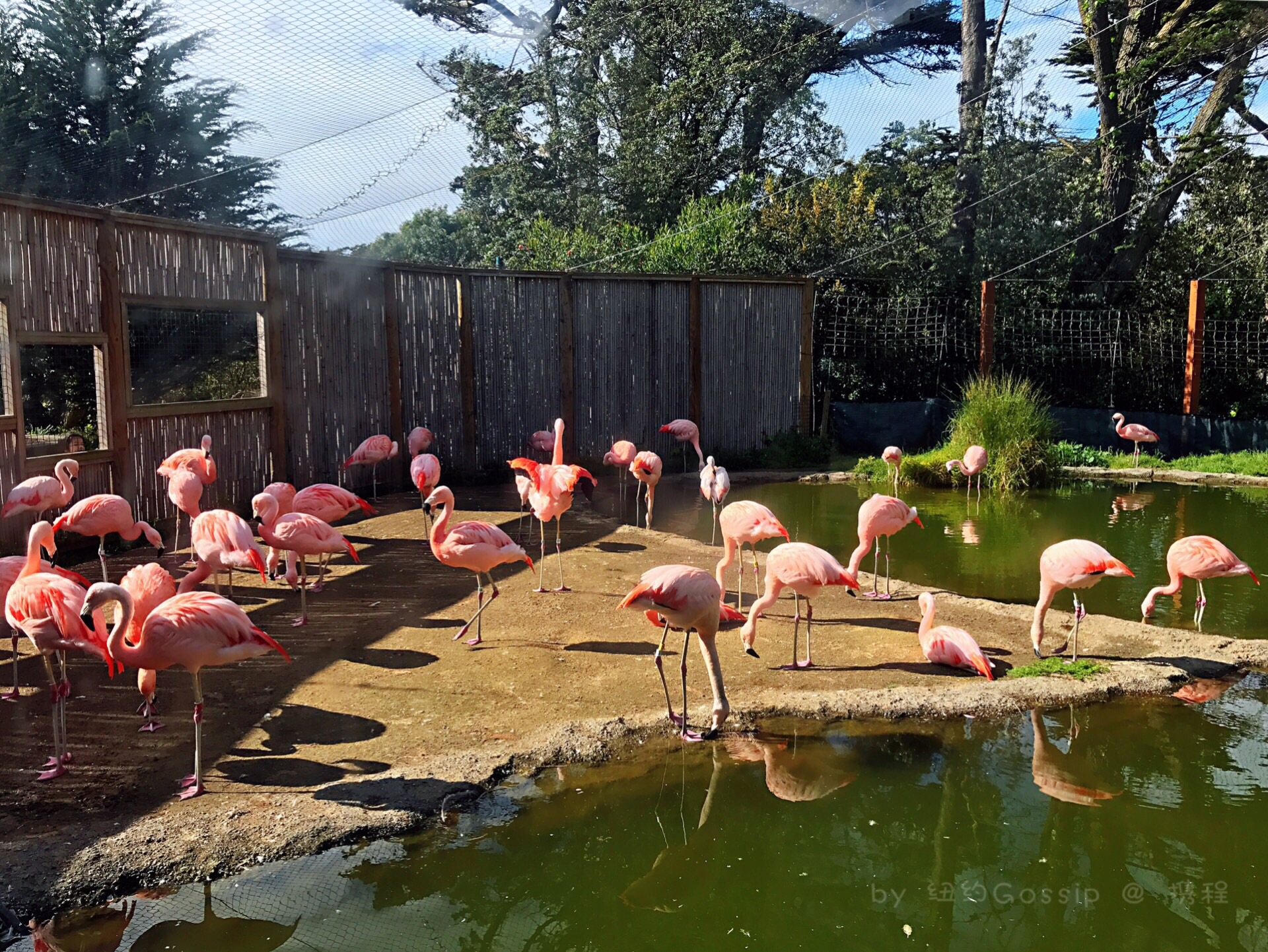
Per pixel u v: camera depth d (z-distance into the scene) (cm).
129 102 1380
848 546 852
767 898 343
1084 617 620
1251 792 408
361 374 1051
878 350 1570
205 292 873
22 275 703
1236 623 622
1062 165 1680
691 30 1808
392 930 318
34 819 359
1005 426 1222
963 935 320
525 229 1902
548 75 1745
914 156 1750
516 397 1206
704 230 1574
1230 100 1606
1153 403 1567
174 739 433
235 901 324
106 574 669
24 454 706
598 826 379
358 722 452
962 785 415
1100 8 1617
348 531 869
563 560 771
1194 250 1672
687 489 1175
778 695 488
